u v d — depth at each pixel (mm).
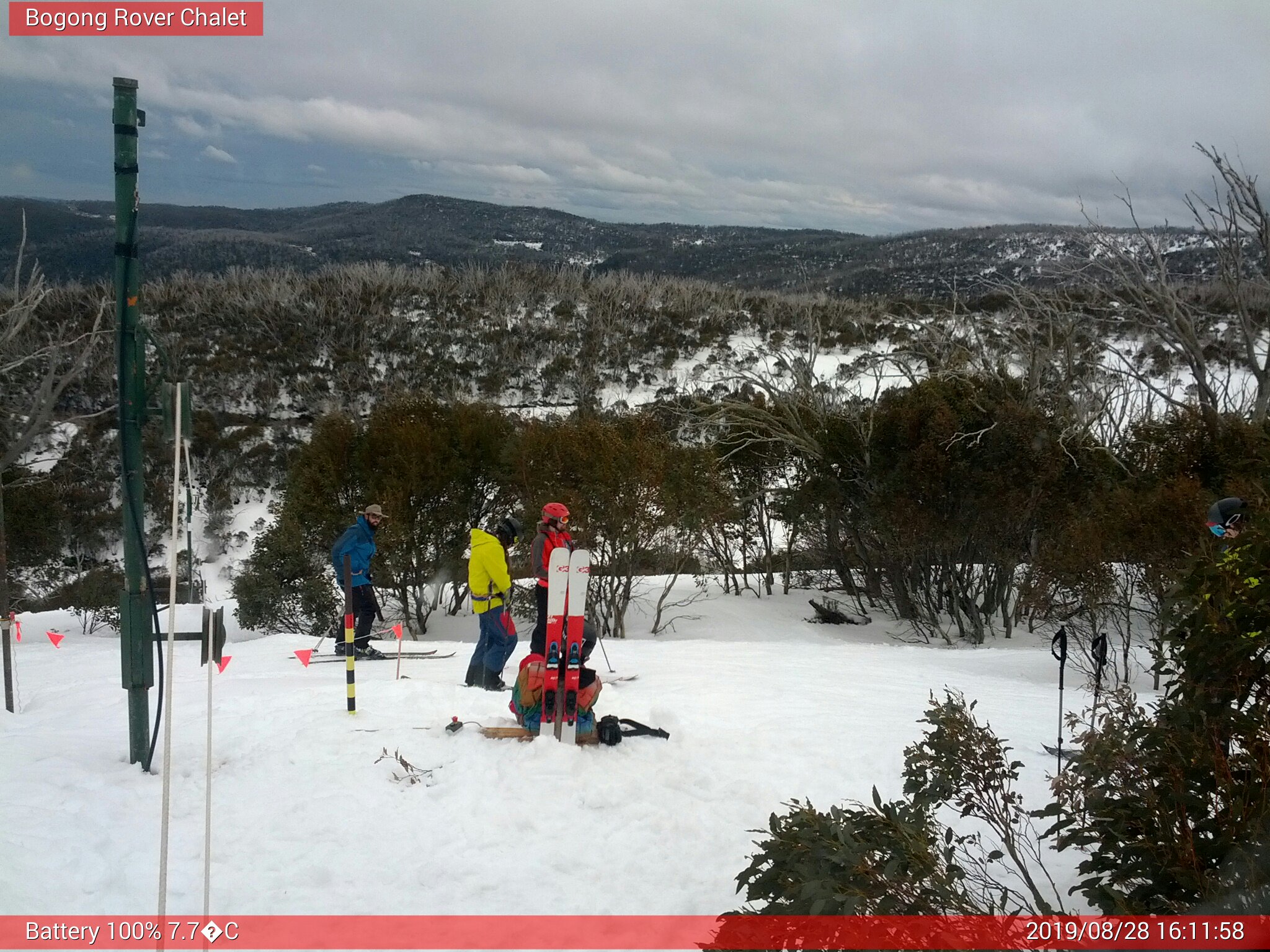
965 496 18812
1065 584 14328
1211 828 2973
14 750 5816
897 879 2975
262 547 17281
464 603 20484
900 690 9352
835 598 22859
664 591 21828
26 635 17625
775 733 6668
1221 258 22750
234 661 11250
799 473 22734
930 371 25438
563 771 5508
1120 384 25188
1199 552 3555
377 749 5809
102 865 4273
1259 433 16125
